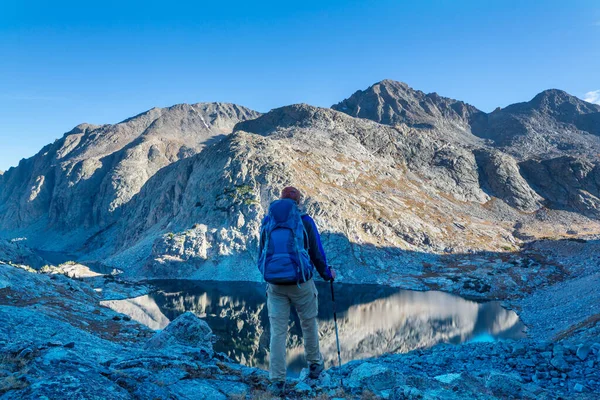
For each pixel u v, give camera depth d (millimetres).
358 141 185000
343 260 103188
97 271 110375
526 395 9672
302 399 6270
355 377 8523
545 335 44844
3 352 6258
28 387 4273
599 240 112188
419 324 53875
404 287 87938
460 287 84750
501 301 73625
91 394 4406
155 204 167250
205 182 136000
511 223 154000
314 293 5969
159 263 106062
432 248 118688
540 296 72875
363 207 131125
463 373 9820
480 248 119125
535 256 109938
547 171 186875
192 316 13906
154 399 5418
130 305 64750
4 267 24766
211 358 9492
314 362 6367
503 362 17719
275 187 123375
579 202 167625
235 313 61094
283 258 5410
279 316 5910
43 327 11141
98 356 8977
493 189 181125
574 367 14930
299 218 5676
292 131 182250
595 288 58812
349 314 61031
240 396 6297
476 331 49562
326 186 134750
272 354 5926
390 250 111812
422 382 8859
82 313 21031
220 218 118625
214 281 99125
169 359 7707
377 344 43000
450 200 165750
